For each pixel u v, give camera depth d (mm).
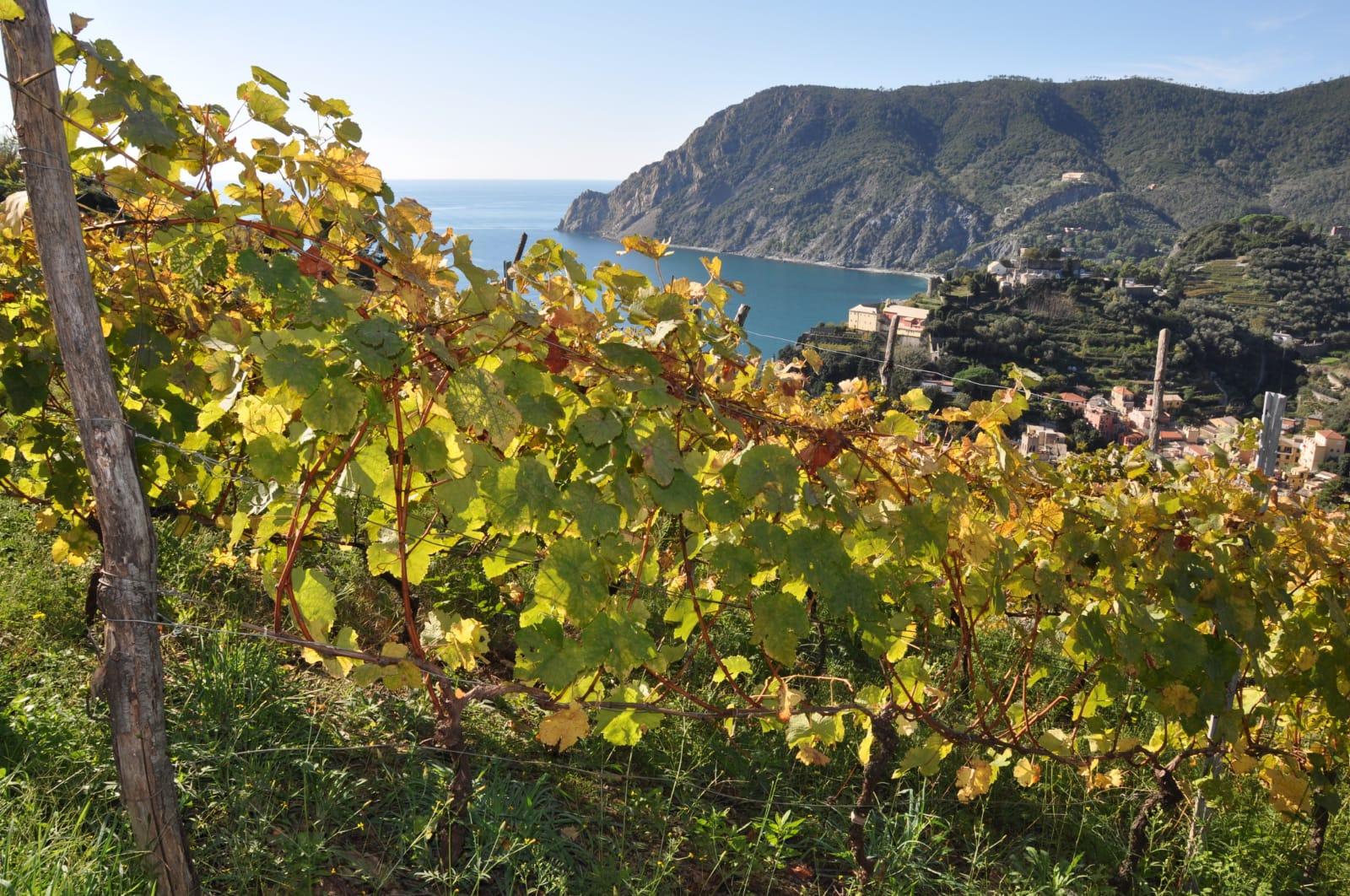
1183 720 2791
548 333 1986
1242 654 2947
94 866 1812
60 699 2482
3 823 1869
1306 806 3062
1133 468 3025
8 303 2840
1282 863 3240
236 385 1970
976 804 3340
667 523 2969
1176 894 2961
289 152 2176
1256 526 2783
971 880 2791
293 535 1966
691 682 3645
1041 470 2602
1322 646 3119
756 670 4023
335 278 1928
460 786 2375
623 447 1960
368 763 2697
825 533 2148
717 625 4203
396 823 2406
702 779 3146
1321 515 3574
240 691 2727
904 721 2762
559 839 2488
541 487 1898
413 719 2938
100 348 1734
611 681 2809
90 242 2758
